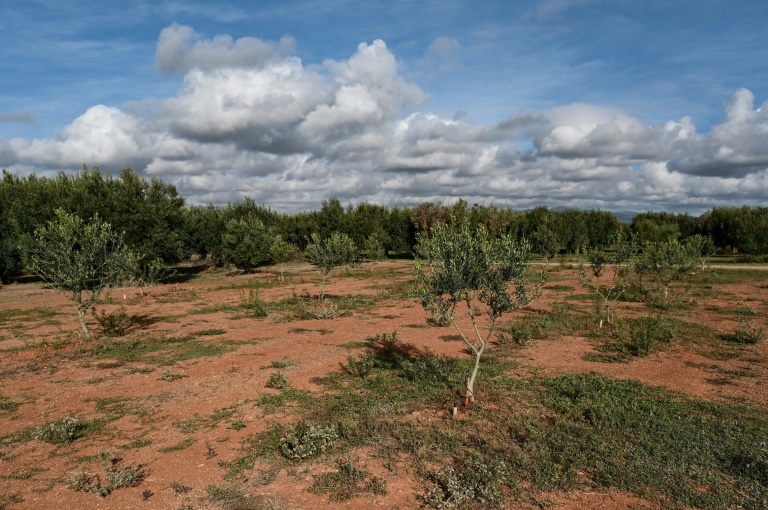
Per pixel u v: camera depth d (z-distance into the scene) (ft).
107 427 34.12
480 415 34.63
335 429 32.40
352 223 240.53
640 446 29.19
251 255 184.44
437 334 64.75
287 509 23.40
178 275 185.57
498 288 34.86
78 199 146.41
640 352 50.83
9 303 107.55
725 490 24.08
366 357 47.11
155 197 156.35
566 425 32.22
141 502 24.11
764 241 176.76
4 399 40.19
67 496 24.62
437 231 36.24
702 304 83.41
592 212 251.19
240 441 31.32
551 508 23.13
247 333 67.62
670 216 264.31
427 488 25.26
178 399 39.86
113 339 63.31
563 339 59.67
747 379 42.06
